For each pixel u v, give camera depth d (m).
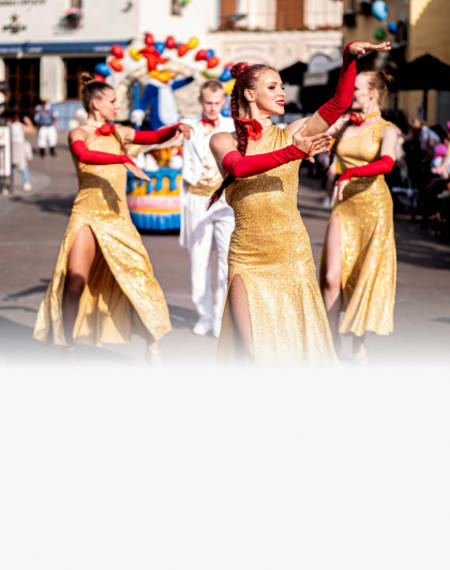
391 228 5.93
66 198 20.28
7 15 45.03
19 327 7.27
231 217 6.82
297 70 29.31
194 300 7.14
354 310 5.88
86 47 43.62
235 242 4.07
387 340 6.86
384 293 5.89
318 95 28.77
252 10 47.44
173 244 13.14
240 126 3.87
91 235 5.74
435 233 13.74
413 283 9.54
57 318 5.77
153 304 5.79
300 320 4.00
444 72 18.78
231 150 3.84
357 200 5.92
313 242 13.06
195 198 6.92
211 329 7.19
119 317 5.96
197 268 7.08
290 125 3.95
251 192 3.94
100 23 43.72
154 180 14.15
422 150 16.30
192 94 15.98
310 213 17.20
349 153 5.95
